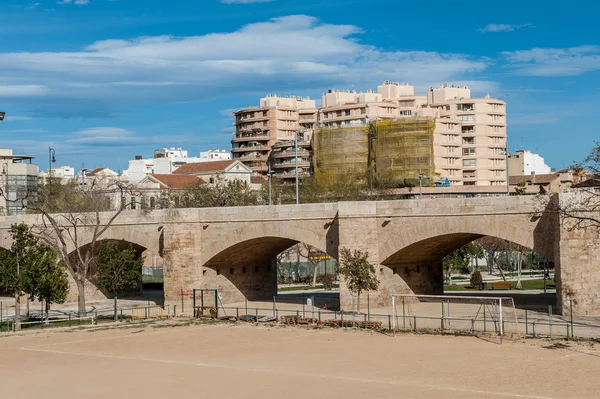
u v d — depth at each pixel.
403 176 186.38
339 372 49.84
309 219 80.50
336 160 193.50
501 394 42.81
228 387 46.53
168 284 87.38
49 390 47.62
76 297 100.31
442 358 53.19
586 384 44.44
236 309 79.62
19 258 76.50
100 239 94.81
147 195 163.12
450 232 73.19
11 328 75.00
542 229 68.69
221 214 86.19
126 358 57.53
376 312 75.38
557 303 69.19
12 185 143.25
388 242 76.56
